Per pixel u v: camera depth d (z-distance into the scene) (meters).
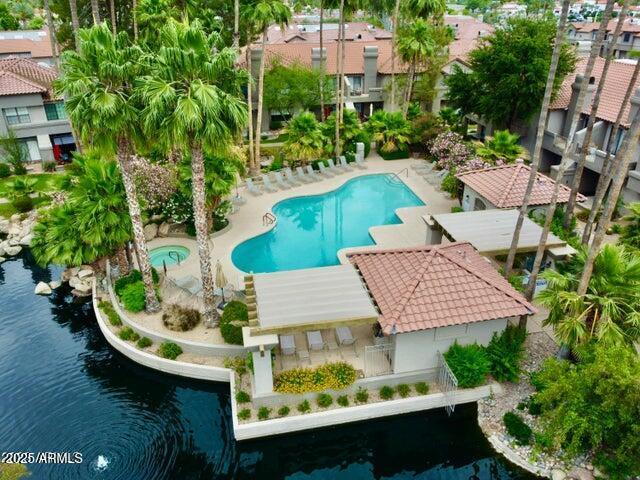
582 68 42.66
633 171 32.25
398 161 46.38
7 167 42.28
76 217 23.78
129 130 19.67
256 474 18.50
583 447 17.28
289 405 19.23
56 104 46.31
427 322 18.41
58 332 25.97
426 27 45.91
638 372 15.12
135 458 18.69
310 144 41.31
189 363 21.52
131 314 24.27
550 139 40.25
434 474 18.17
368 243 31.83
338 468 18.75
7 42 67.00
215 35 19.52
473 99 44.22
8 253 33.72
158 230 32.00
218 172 28.86
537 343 22.00
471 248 23.03
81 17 49.47
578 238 28.84
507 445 18.08
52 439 19.48
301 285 20.62
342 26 42.31
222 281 24.59
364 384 19.53
